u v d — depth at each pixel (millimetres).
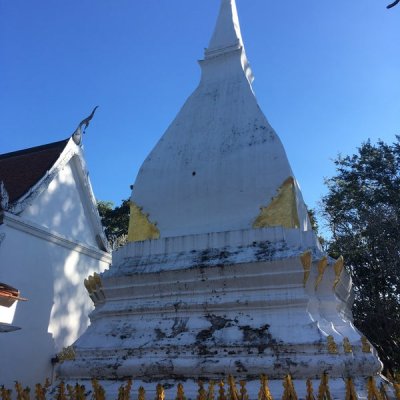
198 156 9273
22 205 12914
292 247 7441
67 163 15703
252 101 9852
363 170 24234
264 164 8602
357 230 22141
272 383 6094
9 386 11422
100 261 16375
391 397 5863
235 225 8297
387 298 18734
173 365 6551
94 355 7250
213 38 11477
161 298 7672
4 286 8500
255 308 7035
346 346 6277
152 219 9078
